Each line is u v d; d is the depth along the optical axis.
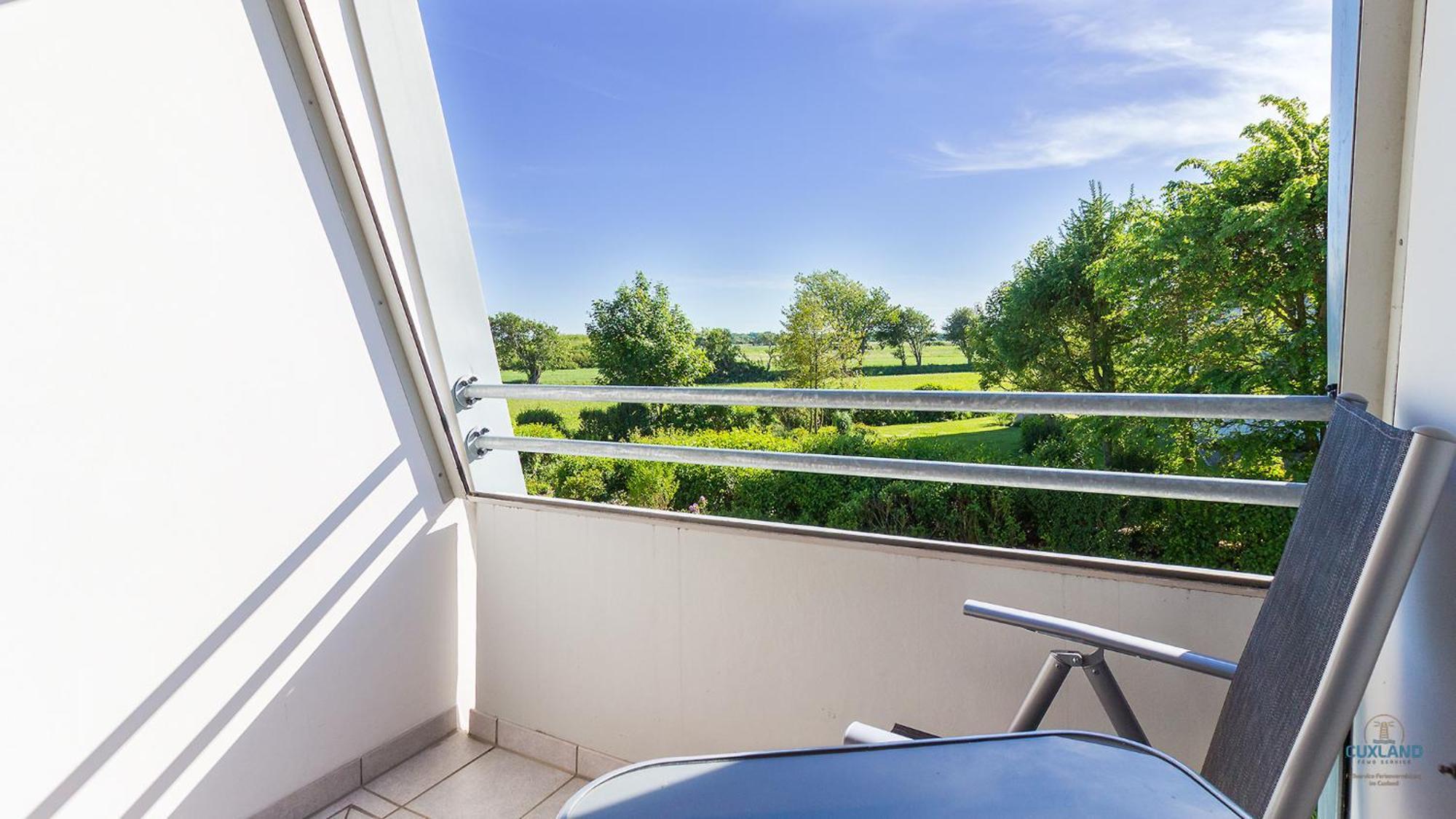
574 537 2.13
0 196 1.44
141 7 1.64
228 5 1.80
